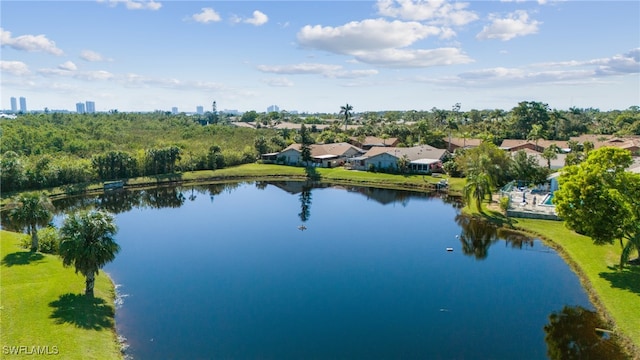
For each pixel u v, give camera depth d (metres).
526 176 79.94
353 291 39.41
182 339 30.67
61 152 108.56
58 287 35.91
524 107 161.25
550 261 46.00
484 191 65.44
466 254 49.47
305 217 69.75
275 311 35.31
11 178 84.94
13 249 45.00
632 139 122.38
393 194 87.88
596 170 38.34
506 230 57.66
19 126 127.56
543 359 27.94
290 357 28.48
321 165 119.19
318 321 33.56
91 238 34.62
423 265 46.06
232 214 72.62
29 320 30.17
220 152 120.75
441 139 129.38
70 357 26.31
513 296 37.62
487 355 28.62
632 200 37.47
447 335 31.30
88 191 92.50
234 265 46.69
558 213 41.50
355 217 69.25
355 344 30.14
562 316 33.78
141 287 40.31
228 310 35.50
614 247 45.25
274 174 112.56
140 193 92.56
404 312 35.03
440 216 68.44
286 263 47.25
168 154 109.25
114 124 161.75
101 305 34.78
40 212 45.06
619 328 30.53
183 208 77.75
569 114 186.88
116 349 28.95
